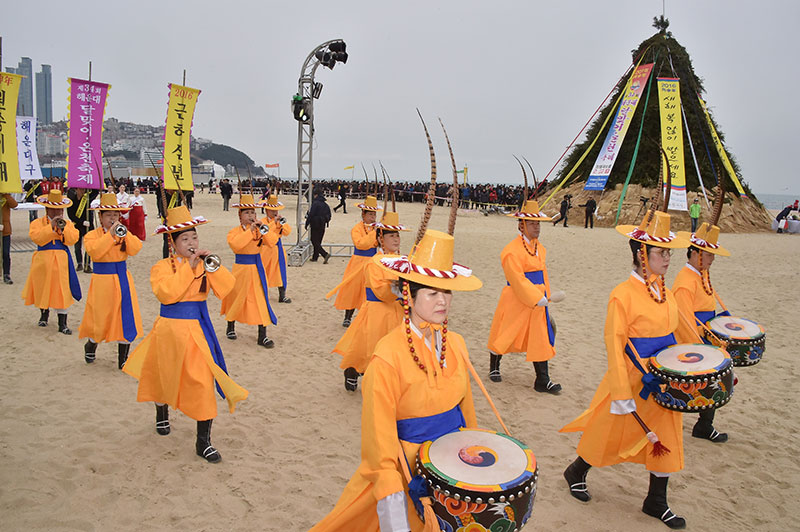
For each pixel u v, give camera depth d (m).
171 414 5.82
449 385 2.85
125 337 6.85
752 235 29.97
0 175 7.79
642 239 4.12
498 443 2.77
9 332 8.35
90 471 4.62
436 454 2.64
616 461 4.21
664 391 3.92
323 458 5.00
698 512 4.44
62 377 6.68
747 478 5.01
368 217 8.88
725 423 6.19
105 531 3.85
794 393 7.07
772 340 9.41
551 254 19.75
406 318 2.79
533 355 6.66
